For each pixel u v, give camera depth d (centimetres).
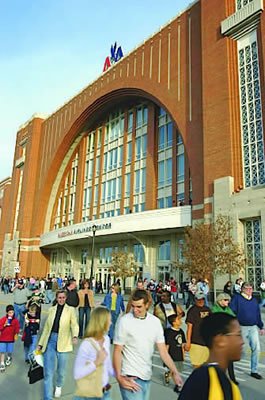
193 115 3117
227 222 2361
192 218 2919
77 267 4875
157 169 3909
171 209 3139
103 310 414
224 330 217
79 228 4178
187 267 2353
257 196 2322
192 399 195
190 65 3269
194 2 3369
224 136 2642
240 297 769
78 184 5181
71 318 629
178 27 3516
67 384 689
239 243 2366
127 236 3825
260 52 2530
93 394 370
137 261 3884
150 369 391
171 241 3441
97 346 394
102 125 5050
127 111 4594
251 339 754
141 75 3862
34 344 861
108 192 4619
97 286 3925
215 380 198
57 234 4697
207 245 2269
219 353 216
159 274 3531
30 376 579
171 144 3775
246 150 2548
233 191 2512
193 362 612
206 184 2708
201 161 2944
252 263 2330
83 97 4928
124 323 397
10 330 820
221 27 2830
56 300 664
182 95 3284
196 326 629
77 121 5028
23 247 5453
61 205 5522
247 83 2623
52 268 5434
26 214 5578
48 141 5622
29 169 5741
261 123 2473
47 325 612
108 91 4384
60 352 607
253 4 2589
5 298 3186
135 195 4122
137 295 402
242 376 754
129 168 4341
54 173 5462
